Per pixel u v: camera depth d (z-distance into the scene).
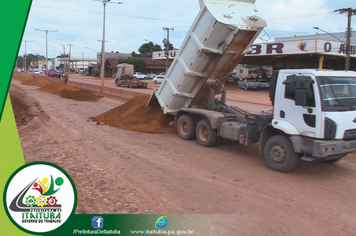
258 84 42.84
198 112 9.71
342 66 42.47
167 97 11.20
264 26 9.00
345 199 5.80
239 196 5.79
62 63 118.62
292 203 5.55
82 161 7.59
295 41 31.84
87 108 18.86
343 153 6.64
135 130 11.73
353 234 4.55
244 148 9.52
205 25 8.98
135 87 40.97
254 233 4.50
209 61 9.74
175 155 8.50
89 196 5.54
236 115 9.50
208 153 8.81
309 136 6.61
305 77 6.67
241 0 9.48
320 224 4.82
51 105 19.27
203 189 6.08
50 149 8.66
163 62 76.56
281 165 7.16
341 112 6.50
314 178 6.92
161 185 6.21
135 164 7.55
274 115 7.34
